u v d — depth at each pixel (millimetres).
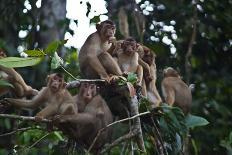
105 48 15047
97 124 13062
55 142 15164
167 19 20000
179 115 12805
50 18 19734
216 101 20297
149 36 19578
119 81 13352
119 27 17531
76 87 14156
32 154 14695
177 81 16844
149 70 15219
